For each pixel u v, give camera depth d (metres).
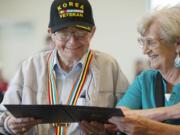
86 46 1.85
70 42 1.76
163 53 1.58
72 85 1.86
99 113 1.48
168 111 1.60
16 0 6.96
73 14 1.76
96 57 1.93
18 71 1.93
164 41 1.57
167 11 1.59
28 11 6.90
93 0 6.31
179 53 1.59
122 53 6.25
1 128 1.79
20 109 1.52
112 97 1.88
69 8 1.77
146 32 1.60
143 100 1.75
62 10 1.77
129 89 1.85
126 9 6.17
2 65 7.04
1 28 7.11
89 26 1.76
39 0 6.80
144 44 1.62
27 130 1.74
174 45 1.58
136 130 1.50
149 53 1.62
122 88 1.93
